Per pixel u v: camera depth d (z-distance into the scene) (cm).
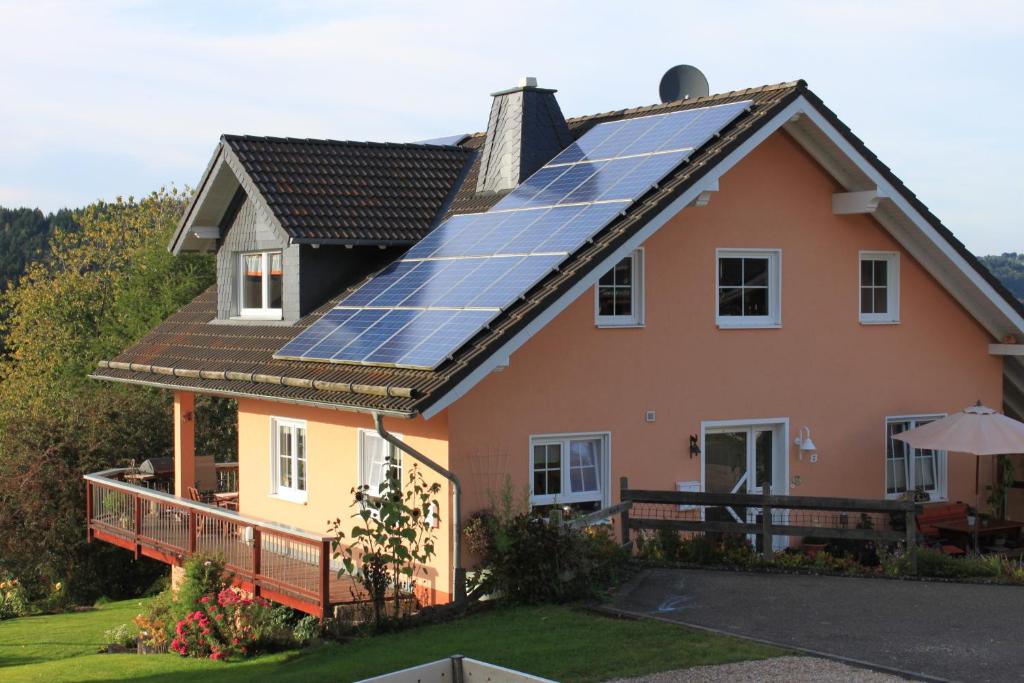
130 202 5250
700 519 1791
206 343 2064
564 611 1356
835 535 1573
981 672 1073
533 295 1520
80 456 2567
